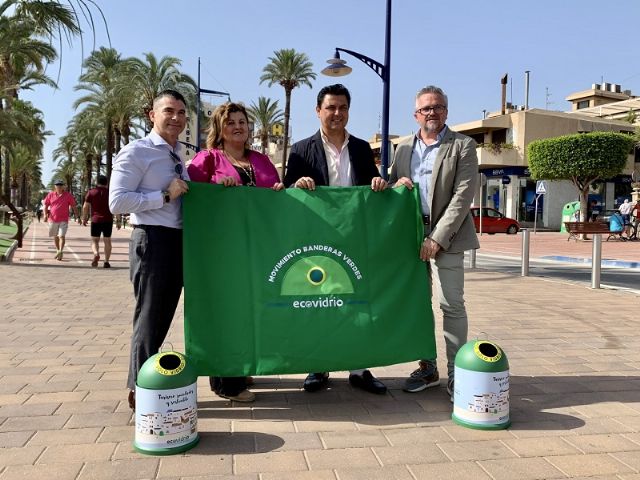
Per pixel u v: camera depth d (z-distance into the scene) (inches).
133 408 146.0
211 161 158.1
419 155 167.9
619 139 975.6
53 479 110.3
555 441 130.7
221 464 117.6
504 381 138.2
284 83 1653.5
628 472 115.8
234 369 144.7
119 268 494.3
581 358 204.7
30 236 1013.2
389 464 118.4
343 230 152.0
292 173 166.6
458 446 127.5
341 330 148.9
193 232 144.3
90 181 2498.8
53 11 200.8
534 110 1546.5
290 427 138.0
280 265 148.8
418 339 153.9
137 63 1384.1
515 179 1512.1
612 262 585.3
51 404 152.5
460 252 161.8
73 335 234.7
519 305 315.6
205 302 144.7
